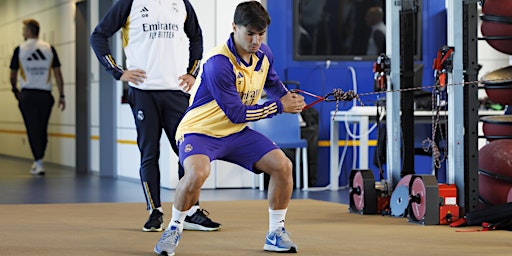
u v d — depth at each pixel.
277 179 5.12
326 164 11.39
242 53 4.88
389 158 8.08
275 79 5.20
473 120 7.14
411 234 6.27
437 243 5.75
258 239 5.90
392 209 7.62
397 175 8.02
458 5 7.17
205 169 4.93
